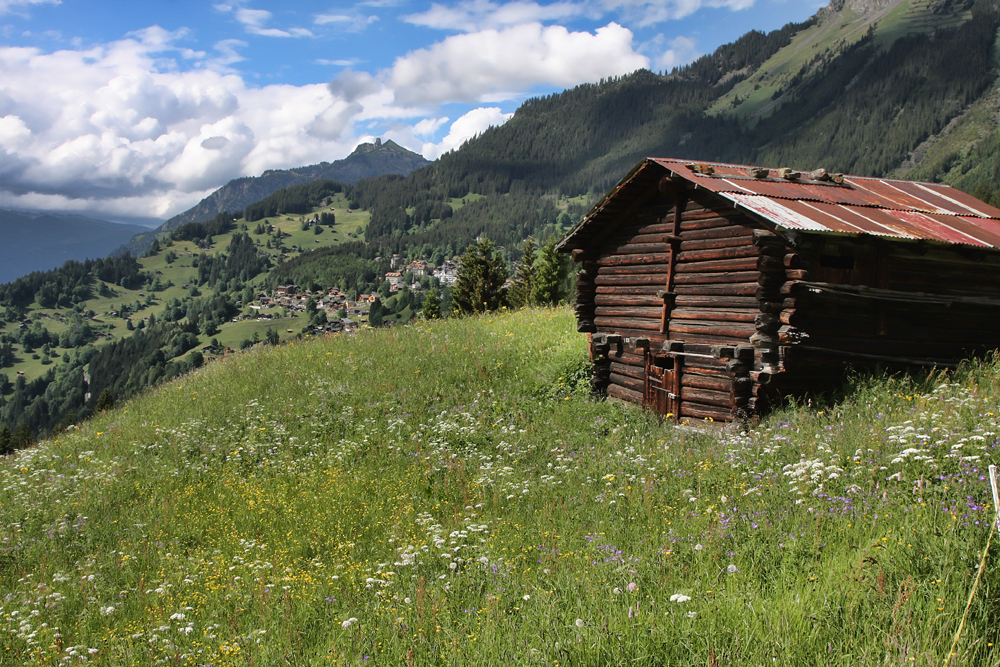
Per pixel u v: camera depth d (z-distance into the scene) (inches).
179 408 708.0
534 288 2050.9
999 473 246.2
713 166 585.0
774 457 359.6
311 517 408.2
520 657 177.5
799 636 165.3
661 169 567.8
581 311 685.3
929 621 160.2
